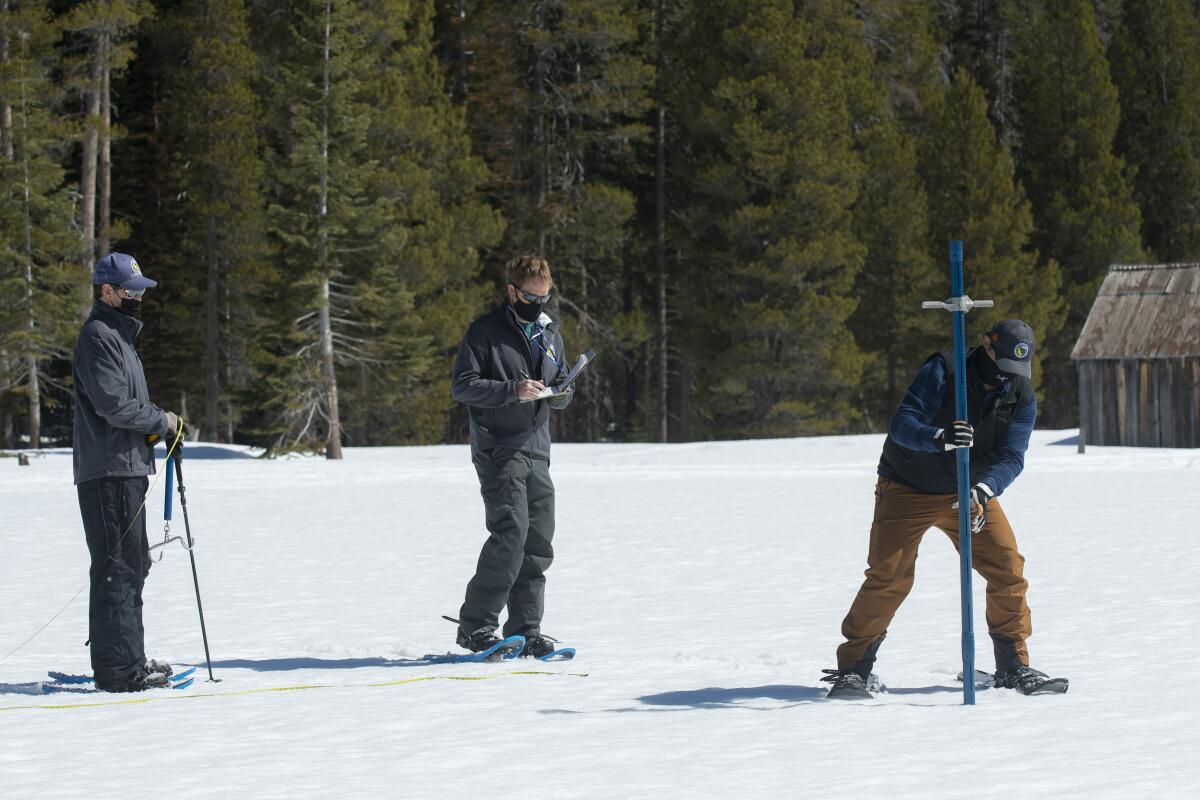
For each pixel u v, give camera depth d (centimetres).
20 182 5972
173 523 2516
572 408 8869
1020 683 941
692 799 645
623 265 8894
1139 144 9169
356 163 7119
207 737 830
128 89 8281
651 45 8431
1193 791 643
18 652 1262
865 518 2434
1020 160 9306
